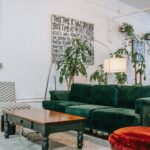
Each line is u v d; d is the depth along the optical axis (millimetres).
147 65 8688
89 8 6684
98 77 6176
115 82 7082
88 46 6270
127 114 3182
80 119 3039
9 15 5090
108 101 4273
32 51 5426
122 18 7789
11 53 5117
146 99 3150
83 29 6461
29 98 5379
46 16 5664
